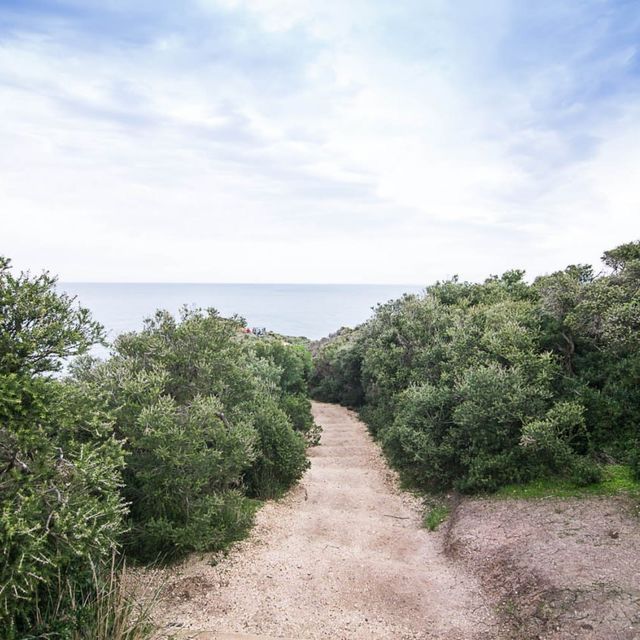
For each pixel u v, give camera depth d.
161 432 6.53
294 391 19.72
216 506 7.31
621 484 7.41
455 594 5.92
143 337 8.65
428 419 10.46
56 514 4.09
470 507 8.03
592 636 4.53
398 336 15.99
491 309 12.98
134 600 5.30
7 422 4.24
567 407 8.32
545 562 5.81
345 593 6.02
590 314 9.43
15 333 4.54
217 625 5.27
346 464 13.08
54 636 4.13
